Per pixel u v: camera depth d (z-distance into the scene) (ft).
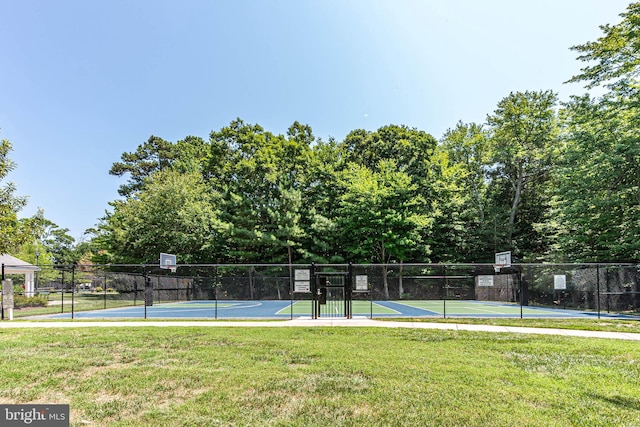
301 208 129.80
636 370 27.09
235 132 153.99
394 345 35.99
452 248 128.88
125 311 78.89
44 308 85.92
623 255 80.64
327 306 80.64
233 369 27.09
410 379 24.62
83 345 36.11
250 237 120.78
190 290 111.34
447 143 155.12
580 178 86.12
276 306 90.12
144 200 135.85
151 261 127.75
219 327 48.16
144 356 31.19
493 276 100.42
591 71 83.61
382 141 147.43
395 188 119.96
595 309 77.97
